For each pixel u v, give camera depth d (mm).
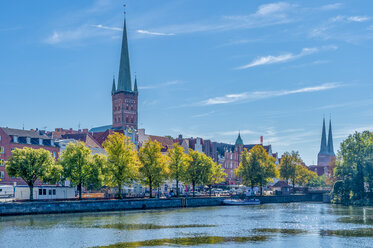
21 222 84250
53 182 103000
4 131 125812
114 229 78188
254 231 78250
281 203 169375
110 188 137250
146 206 119688
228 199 154125
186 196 139500
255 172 167875
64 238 68875
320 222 92500
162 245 64312
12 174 99500
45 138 139000
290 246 64688
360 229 81812
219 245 64750
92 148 156125
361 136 154375
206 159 144875
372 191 147375
